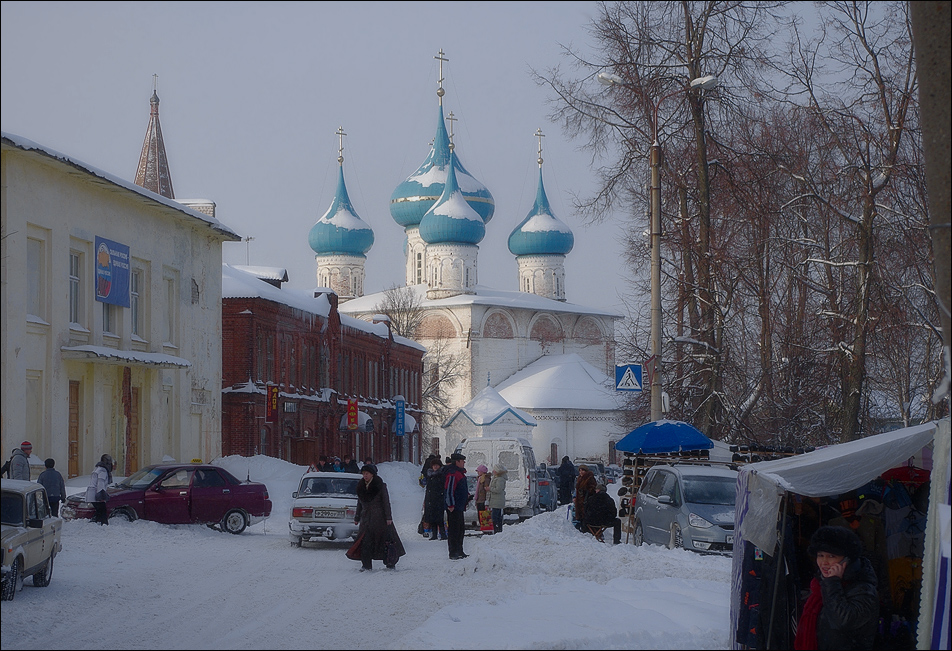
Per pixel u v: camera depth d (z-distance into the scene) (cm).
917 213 3145
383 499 1812
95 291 3334
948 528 833
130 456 3606
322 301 5772
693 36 3128
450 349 10394
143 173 7550
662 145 3200
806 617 973
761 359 3522
